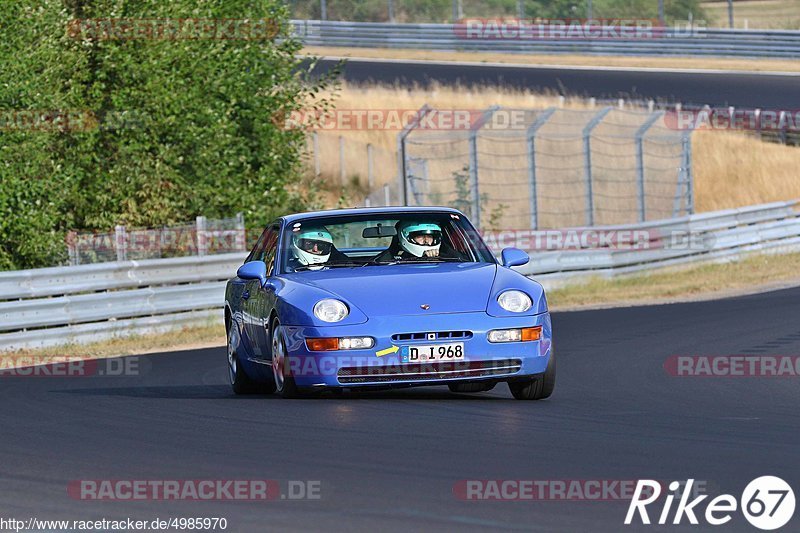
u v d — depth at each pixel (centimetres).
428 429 2423
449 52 15600
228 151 7344
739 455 2094
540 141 11338
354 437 2338
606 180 10638
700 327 5025
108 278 5484
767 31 15388
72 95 6712
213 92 7312
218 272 6062
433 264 3066
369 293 2823
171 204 7050
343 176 10350
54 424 2720
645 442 2248
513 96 12369
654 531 1561
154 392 3444
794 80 14200
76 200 6906
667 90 13312
